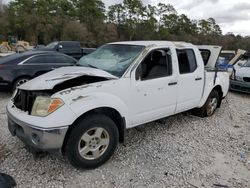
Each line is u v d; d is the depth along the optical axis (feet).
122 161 12.37
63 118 10.21
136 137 15.19
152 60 13.88
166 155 13.17
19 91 12.09
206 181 11.16
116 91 12.01
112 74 12.66
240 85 29.71
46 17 183.52
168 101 14.88
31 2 190.80
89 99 10.97
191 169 12.01
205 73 17.97
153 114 14.17
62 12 207.41
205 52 20.76
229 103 25.25
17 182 10.36
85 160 11.23
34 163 11.73
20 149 12.89
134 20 236.43
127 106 12.58
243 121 19.66
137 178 11.09
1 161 11.75
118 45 15.17
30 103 11.07
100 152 11.69
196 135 16.05
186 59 16.25
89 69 12.66
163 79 14.25
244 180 11.39
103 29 207.72
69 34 177.27
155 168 11.93
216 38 253.24
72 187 10.28
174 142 14.76
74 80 11.87
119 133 12.75
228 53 50.06
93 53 15.72
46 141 10.12
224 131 17.11
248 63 34.22
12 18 181.06
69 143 10.71
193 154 13.48
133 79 12.77
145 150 13.57
